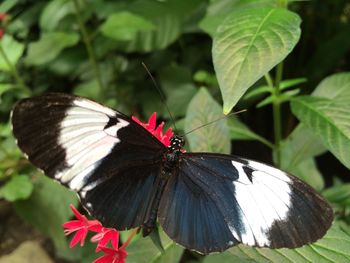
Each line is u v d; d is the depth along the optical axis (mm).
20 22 324
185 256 253
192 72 302
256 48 137
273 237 129
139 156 145
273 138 298
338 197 205
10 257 280
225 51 139
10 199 245
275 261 140
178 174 144
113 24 261
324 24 313
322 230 125
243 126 214
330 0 308
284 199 130
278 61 134
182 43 308
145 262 155
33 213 251
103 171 140
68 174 135
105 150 141
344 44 284
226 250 142
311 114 171
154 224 140
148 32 289
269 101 191
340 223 201
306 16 304
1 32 263
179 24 289
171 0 284
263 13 147
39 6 326
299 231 127
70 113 135
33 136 131
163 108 289
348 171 297
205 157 143
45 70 320
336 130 164
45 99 131
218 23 217
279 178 131
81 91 293
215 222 136
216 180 140
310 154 208
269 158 289
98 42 294
